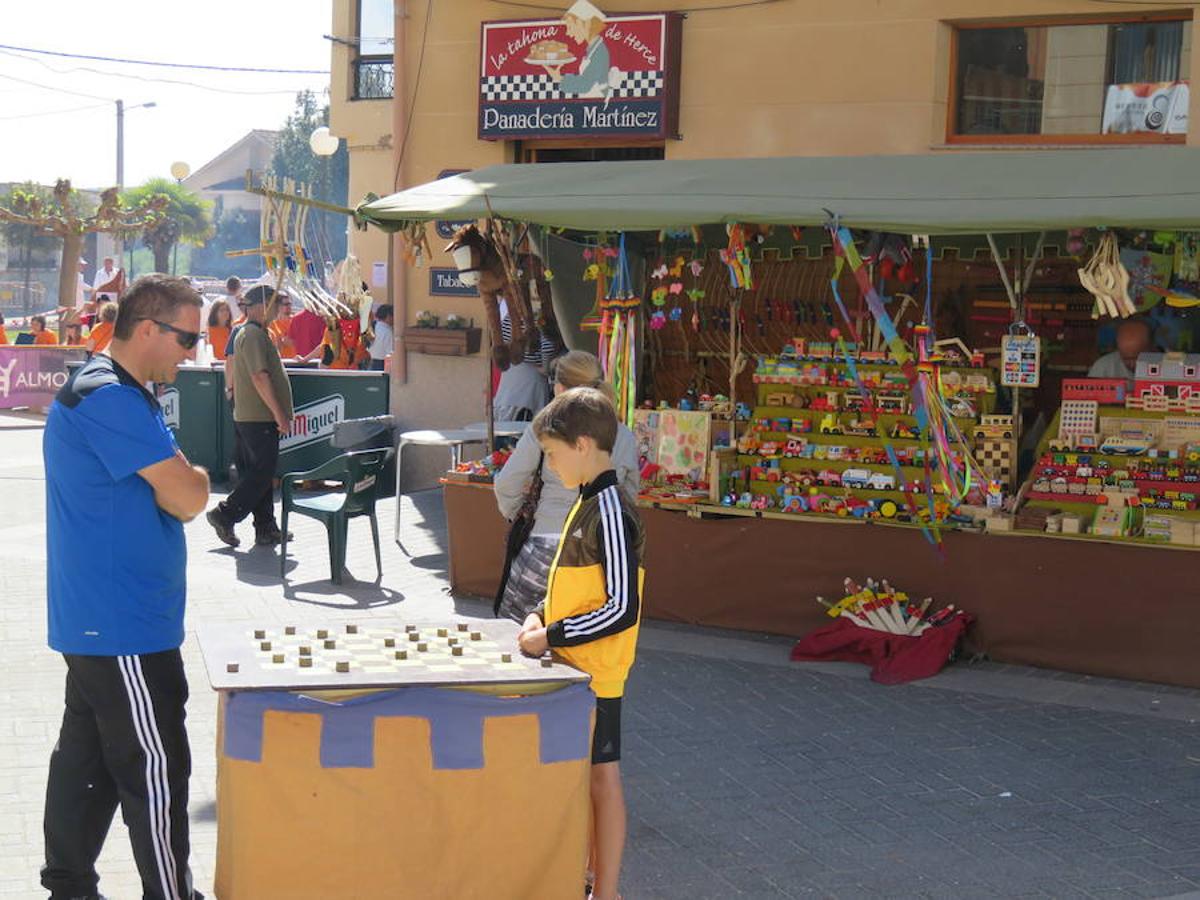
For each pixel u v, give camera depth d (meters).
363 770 3.65
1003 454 7.31
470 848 3.72
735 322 8.06
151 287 3.86
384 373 12.11
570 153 11.52
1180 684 6.68
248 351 9.36
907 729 6.07
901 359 6.71
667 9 10.73
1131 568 6.72
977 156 7.79
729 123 10.61
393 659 3.73
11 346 19.06
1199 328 8.24
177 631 3.92
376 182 14.59
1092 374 7.65
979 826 5.01
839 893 4.45
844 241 6.71
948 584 7.12
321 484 12.30
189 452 12.58
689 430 7.94
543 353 10.08
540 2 11.11
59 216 26.12
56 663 6.72
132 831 3.88
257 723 3.62
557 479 5.32
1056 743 5.91
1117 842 4.88
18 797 5.04
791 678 6.81
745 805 5.18
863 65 10.13
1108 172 7.13
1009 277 8.41
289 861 3.66
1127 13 9.46
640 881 4.51
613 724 3.95
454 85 11.60
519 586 4.84
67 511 3.81
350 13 14.44
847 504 7.36
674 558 7.73
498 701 3.71
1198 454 6.81
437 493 11.91
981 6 9.77
